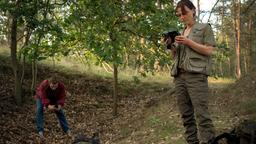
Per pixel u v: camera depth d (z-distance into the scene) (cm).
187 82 524
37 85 1552
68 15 1198
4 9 1063
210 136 521
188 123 548
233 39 3028
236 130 530
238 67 2869
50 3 1173
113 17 1166
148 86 1764
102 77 1814
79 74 1791
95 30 1120
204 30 520
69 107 1403
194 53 516
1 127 1057
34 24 1072
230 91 1211
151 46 1283
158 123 1084
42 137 1045
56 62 1898
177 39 507
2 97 1316
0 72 1551
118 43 1109
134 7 1180
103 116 1350
